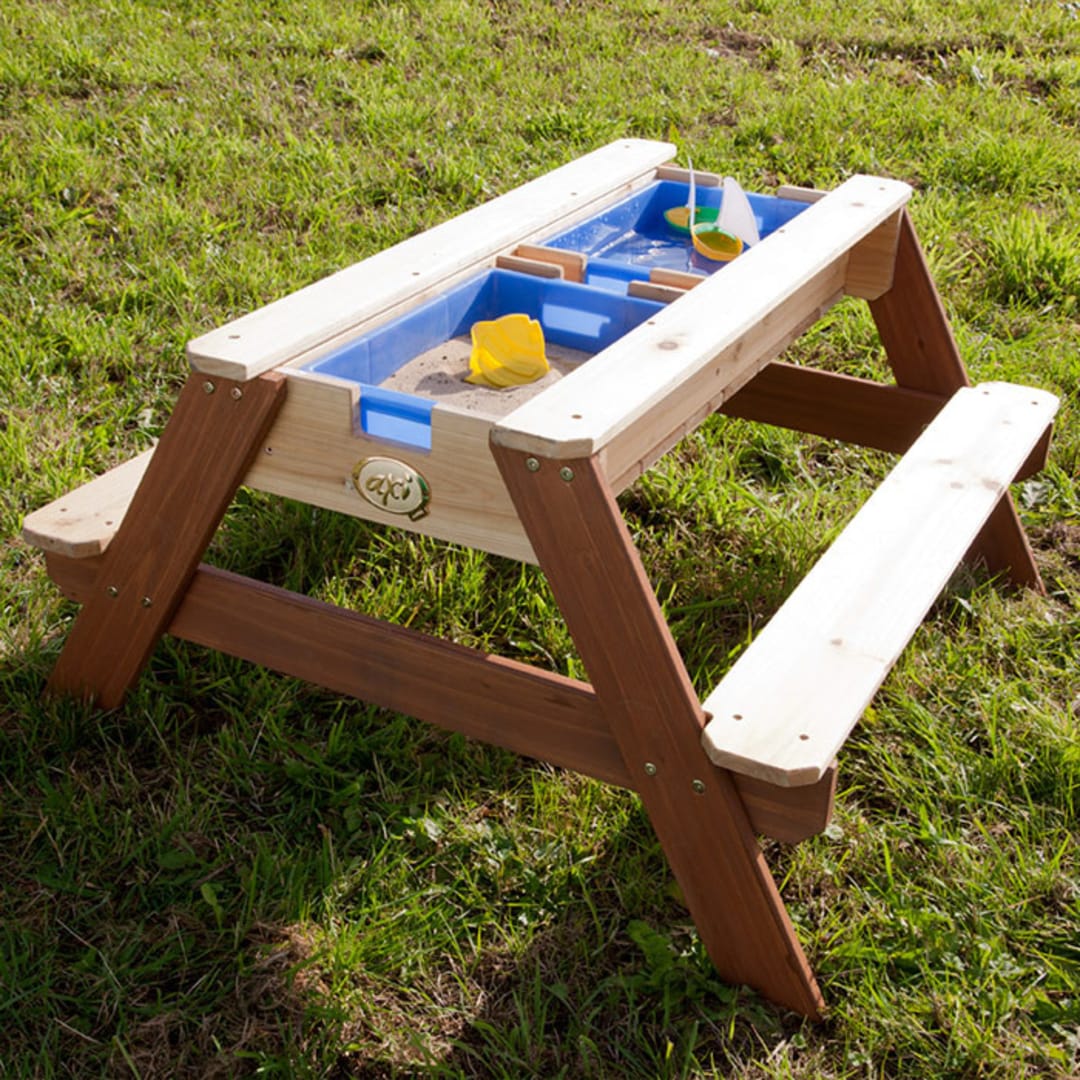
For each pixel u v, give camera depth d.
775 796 1.82
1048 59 6.06
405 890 2.10
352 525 2.90
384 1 6.35
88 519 2.27
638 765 1.88
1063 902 2.12
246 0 6.24
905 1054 1.89
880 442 3.03
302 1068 1.82
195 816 2.21
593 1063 1.86
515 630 2.70
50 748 2.35
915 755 2.38
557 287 2.33
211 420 2.00
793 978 1.91
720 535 3.03
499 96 5.42
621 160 2.94
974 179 4.86
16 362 3.38
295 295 2.15
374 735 2.38
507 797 2.29
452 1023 1.93
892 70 5.93
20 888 2.10
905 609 2.07
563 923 2.07
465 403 2.13
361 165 4.66
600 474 1.70
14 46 5.39
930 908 2.09
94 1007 1.92
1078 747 2.33
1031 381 3.58
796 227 2.46
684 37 6.29
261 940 2.03
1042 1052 1.87
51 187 4.27
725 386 2.22
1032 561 2.86
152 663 2.54
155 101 5.03
